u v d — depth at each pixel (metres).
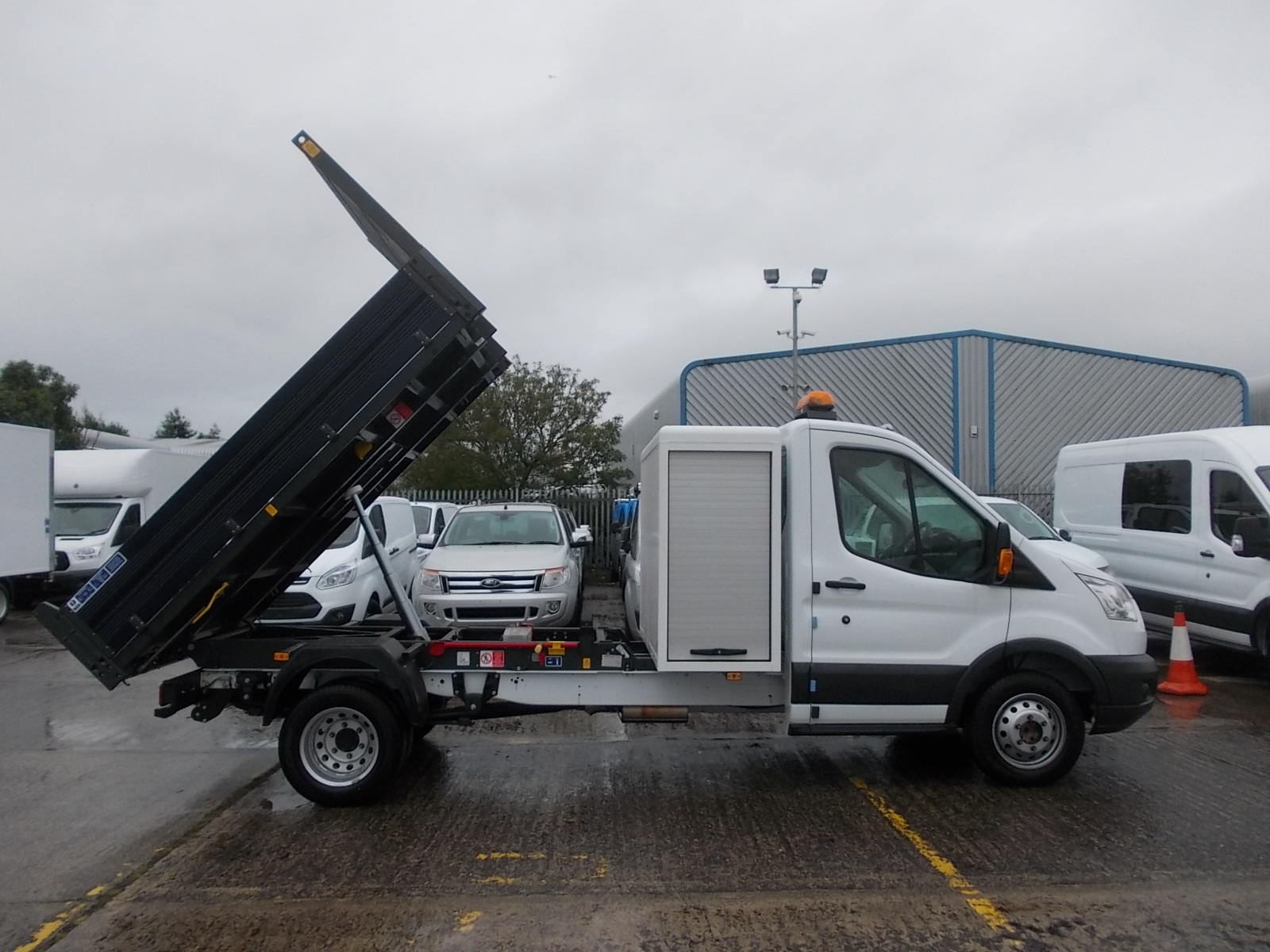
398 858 4.72
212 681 5.85
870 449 5.61
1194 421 21.12
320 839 5.00
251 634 6.46
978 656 5.57
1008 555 5.46
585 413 23.78
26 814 5.45
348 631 6.53
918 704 5.54
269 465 5.36
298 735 5.46
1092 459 11.47
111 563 5.40
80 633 5.39
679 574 5.41
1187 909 4.07
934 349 20.44
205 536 5.39
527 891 4.32
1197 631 9.48
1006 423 20.52
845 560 5.51
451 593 9.90
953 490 5.66
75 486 16.66
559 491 23.45
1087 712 5.92
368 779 5.45
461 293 5.29
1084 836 4.94
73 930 3.96
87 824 5.27
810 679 5.49
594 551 22.58
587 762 6.44
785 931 3.90
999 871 4.50
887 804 5.50
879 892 4.28
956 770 6.20
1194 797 5.56
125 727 7.60
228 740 7.16
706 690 5.75
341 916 4.07
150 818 5.37
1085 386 20.80
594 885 4.38
